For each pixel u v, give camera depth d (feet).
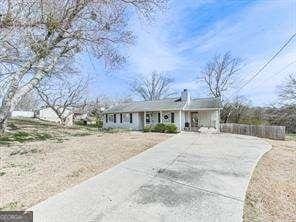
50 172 27.07
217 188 21.97
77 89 187.21
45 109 166.40
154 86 191.62
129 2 42.39
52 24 30.68
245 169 28.81
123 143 48.42
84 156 35.42
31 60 43.75
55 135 61.31
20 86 50.70
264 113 143.84
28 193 20.63
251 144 52.80
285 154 42.29
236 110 148.56
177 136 66.85
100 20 41.57
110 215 16.47
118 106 131.95
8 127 62.64
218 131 97.45
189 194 20.43
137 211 17.11
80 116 177.88
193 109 102.22
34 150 40.14
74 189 21.36
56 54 51.06
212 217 16.39
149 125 104.78
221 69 153.07
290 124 128.26
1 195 20.17
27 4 26.05
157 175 25.66
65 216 16.26
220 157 35.58
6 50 32.73
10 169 28.30
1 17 24.99
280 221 16.78
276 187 23.54
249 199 20.04
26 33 29.84
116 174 26.02
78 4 34.58
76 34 41.09
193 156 35.91
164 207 17.81
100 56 50.06
